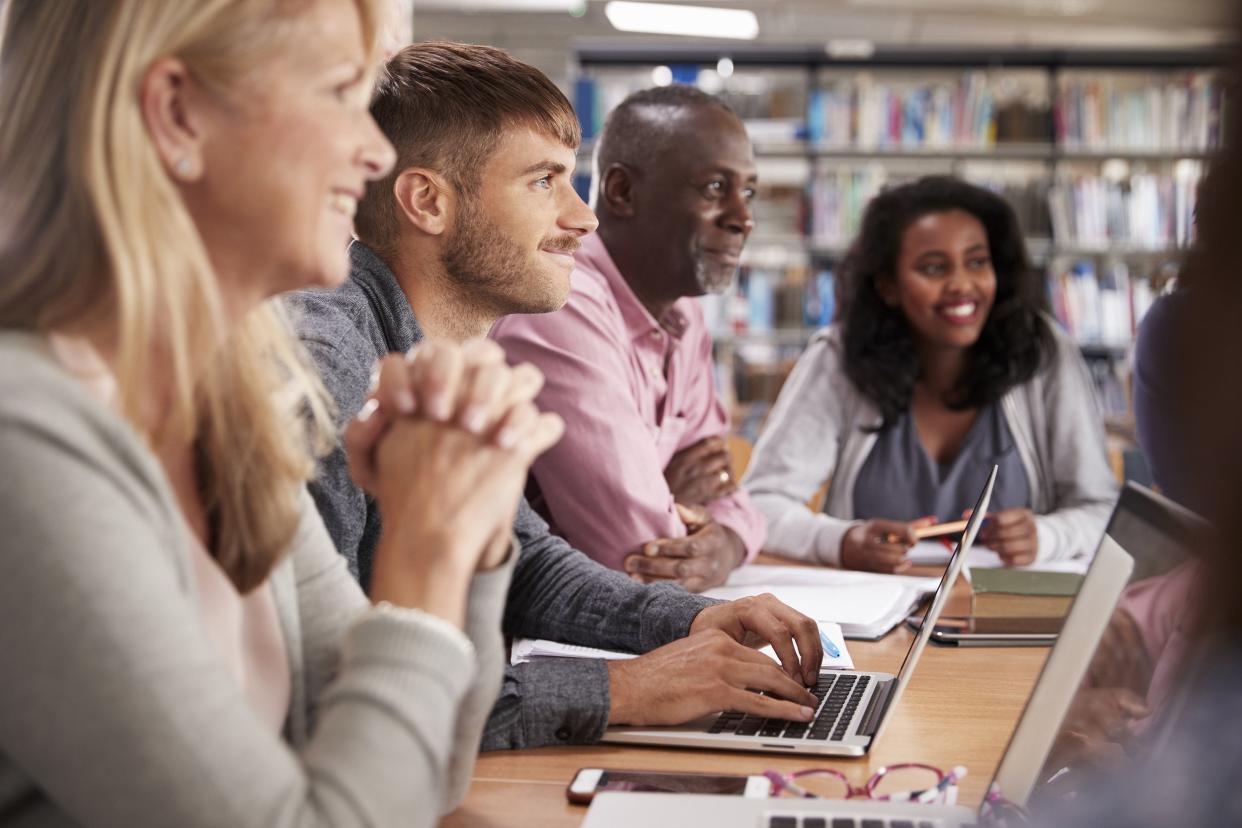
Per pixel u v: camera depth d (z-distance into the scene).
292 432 0.82
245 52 0.66
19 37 0.65
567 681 1.12
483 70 1.37
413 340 1.35
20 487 0.57
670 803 0.89
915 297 2.36
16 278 0.64
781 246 6.17
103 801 0.57
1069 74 6.45
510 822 0.92
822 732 1.10
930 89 6.16
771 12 6.30
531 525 1.49
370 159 0.71
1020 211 6.08
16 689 0.57
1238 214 0.31
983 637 1.49
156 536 0.63
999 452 2.40
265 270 0.71
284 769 0.61
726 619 1.28
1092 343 5.96
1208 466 0.33
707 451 2.09
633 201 2.06
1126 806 0.63
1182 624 0.60
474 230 1.37
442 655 0.67
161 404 0.70
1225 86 0.31
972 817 0.85
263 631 0.83
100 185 0.63
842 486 2.45
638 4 6.12
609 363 1.87
